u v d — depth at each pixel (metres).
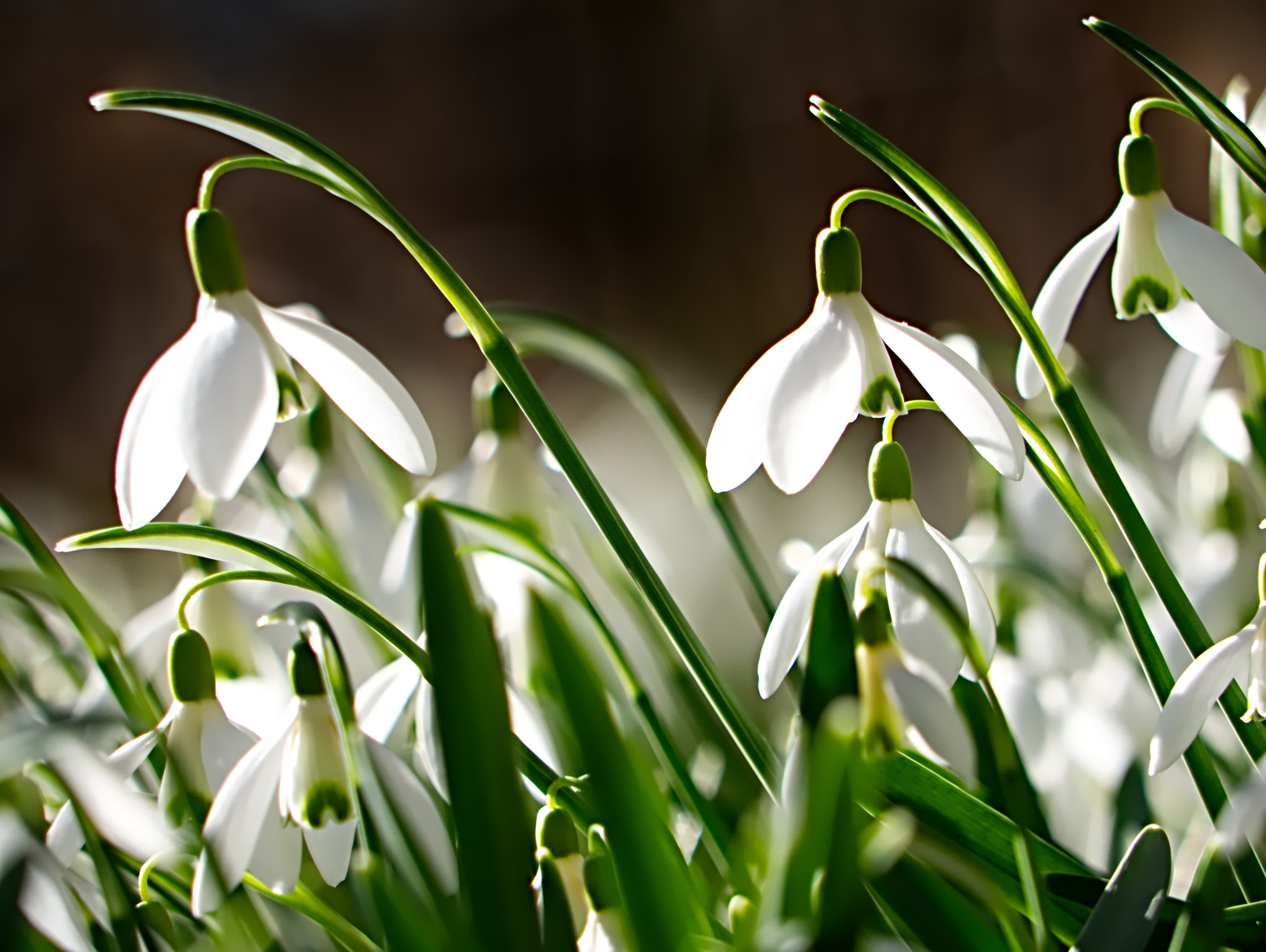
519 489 0.53
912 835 0.44
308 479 0.54
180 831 0.46
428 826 0.46
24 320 2.40
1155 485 0.56
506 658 0.51
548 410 0.46
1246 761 0.51
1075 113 2.02
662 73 2.41
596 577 0.55
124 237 2.45
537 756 0.48
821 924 0.43
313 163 0.46
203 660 0.47
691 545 1.07
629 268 2.48
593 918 0.46
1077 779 0.52
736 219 2.36
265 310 0.46
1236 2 1.84
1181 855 0.51
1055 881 0.46
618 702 0.53
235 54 2.53
